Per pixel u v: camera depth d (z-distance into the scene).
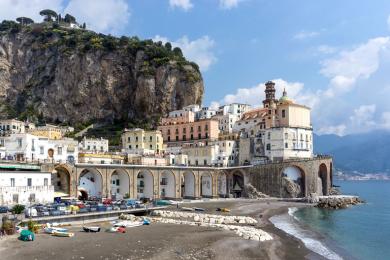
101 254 55.66
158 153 175.12
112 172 127.06
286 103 172.12
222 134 195.50
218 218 95.38
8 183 91.56
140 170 135.75
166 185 147.88
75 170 116.62
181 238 69.69
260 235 72.56
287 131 165.50
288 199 147.25
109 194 125.25
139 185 142.12
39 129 180.25
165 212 103.31
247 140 174.75
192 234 74.12
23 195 93.12
